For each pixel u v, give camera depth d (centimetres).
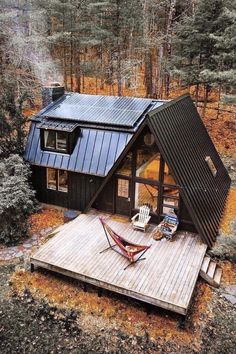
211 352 838
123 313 953
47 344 862
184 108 1520
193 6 2425
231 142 2100
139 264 1044
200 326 909
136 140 1180
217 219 1309
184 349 845
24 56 2289
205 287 1039
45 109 1557
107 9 2484
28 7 2312
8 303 990
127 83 3084
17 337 881
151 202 1262
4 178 1285
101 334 890
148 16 2638
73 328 908
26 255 1191
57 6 2453
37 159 1448
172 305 884
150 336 882
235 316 940
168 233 1161
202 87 2869
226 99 1739
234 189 1683
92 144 1379
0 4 2172
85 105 1553
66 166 1388
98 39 2547
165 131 1191
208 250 1160
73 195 1441
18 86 2220
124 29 2670
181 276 989
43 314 952
